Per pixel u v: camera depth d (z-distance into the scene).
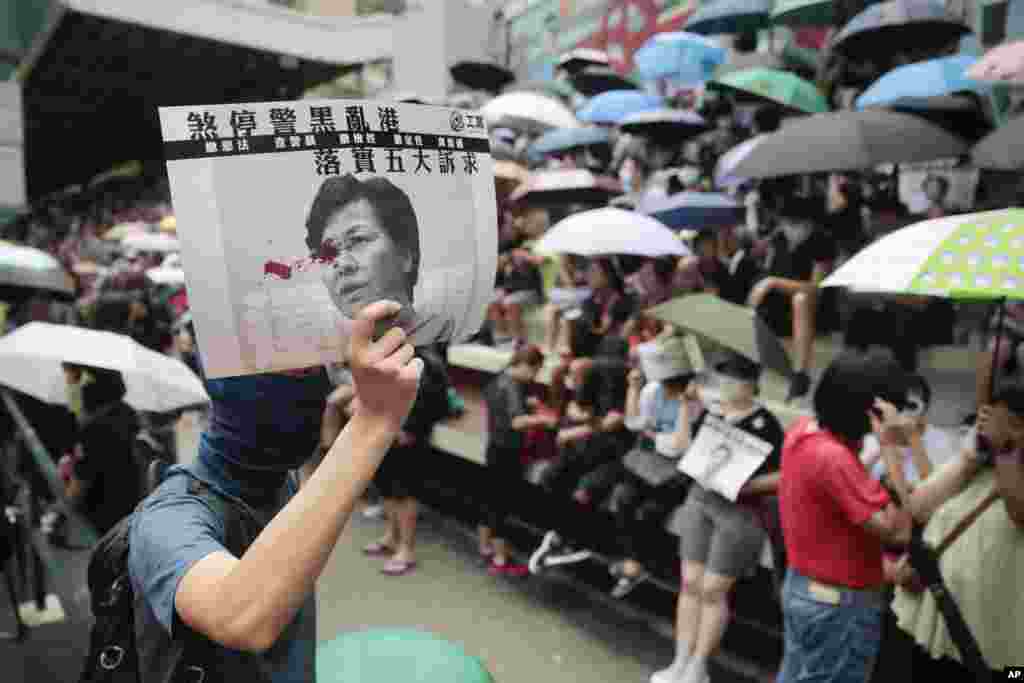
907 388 2.25
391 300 0.80
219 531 0.91
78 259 13.52
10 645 3.28
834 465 2.16
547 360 5.23
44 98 22.59
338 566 4.83
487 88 10.21
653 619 4.11
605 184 5.86
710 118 6.33
